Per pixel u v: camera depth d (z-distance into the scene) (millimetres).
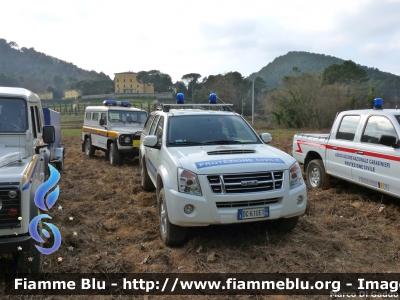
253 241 4766
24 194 3596
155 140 5445
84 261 4234
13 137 4781
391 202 6270
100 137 12430
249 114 45281
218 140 5531
